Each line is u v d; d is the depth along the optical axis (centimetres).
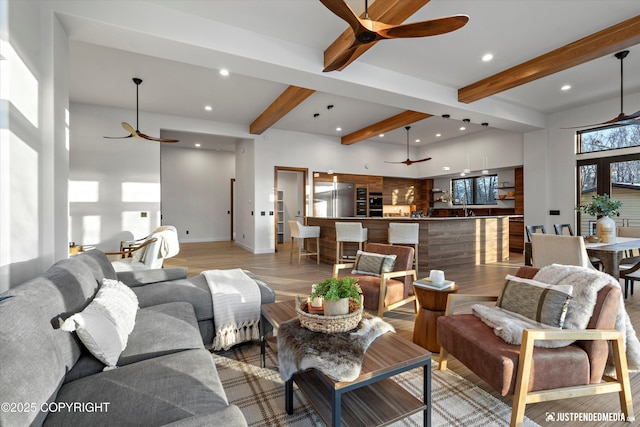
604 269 319
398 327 292
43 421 100
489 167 791
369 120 685
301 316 172
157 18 284
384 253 331
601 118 550
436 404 177
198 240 953
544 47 363
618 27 316
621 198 537
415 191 1043
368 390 163
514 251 760
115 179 579
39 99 223
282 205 925
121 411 108
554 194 611
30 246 202
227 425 88
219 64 344
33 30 215
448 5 286
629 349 171
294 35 340
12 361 90
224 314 237
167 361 141
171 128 635
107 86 481
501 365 150
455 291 237
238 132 709
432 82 460
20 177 189
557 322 164
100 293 172
